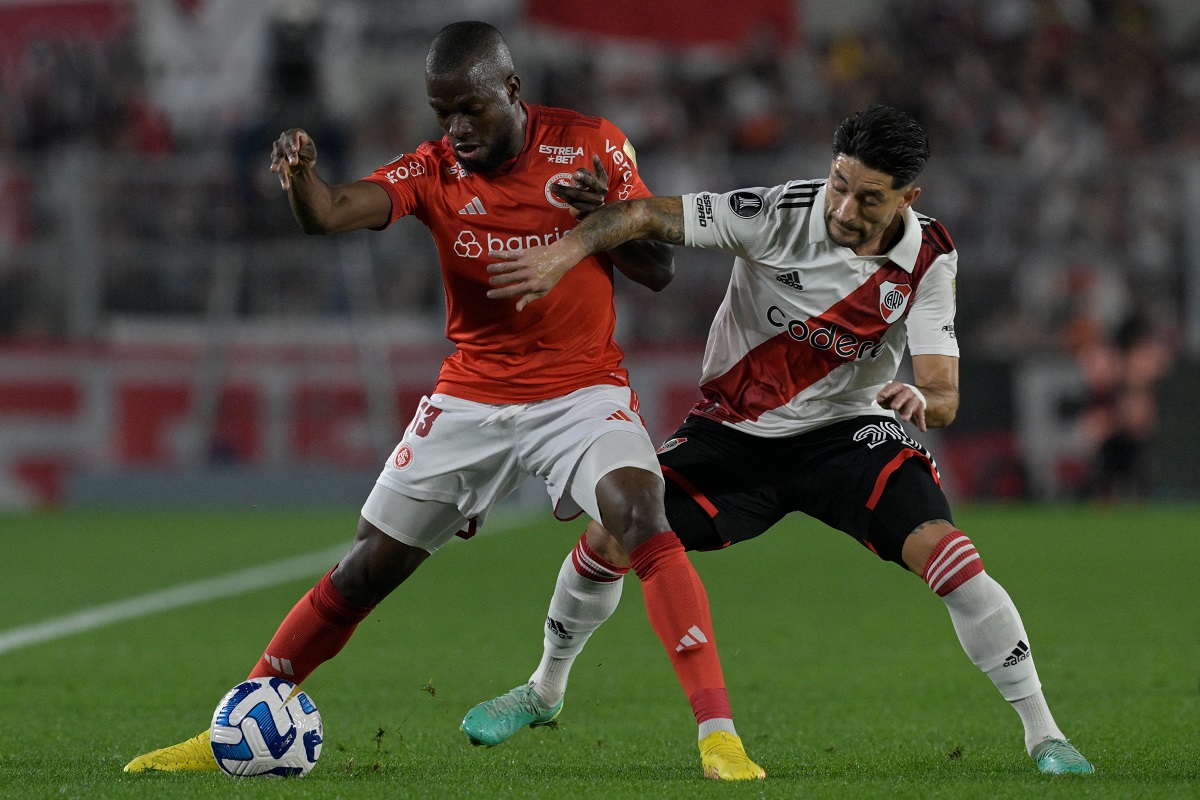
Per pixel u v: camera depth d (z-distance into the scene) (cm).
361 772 1548
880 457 1658
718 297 6325
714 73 8088
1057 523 5488
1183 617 3111
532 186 1628
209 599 3512
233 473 6338
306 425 6344
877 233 1600
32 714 2028
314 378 6316
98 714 2028
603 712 2062
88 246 6300
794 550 4916
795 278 1634
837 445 1692
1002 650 1561
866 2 8600
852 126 1529
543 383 1633
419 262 6300
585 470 1573
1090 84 8169
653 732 1886
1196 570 4000
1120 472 6269
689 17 8094
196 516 5978
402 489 1620
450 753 1717
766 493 1728
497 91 1559
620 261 1670
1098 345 6291
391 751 1733
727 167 6669
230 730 1484
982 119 8006
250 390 6338
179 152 7575
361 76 7819
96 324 6325
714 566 4375
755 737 1848
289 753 1492
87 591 3684
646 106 7925
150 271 6319
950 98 8100
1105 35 8338
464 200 1627
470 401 1641
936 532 1586
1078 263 6391
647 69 8075
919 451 1673
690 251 6306
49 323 6334
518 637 2880
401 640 2836
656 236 1595
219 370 6322
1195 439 6225
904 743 1792
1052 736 1573
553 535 5438
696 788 1387
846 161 1532
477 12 7881
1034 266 6412
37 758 1664
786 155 7706
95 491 6331
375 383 6297
